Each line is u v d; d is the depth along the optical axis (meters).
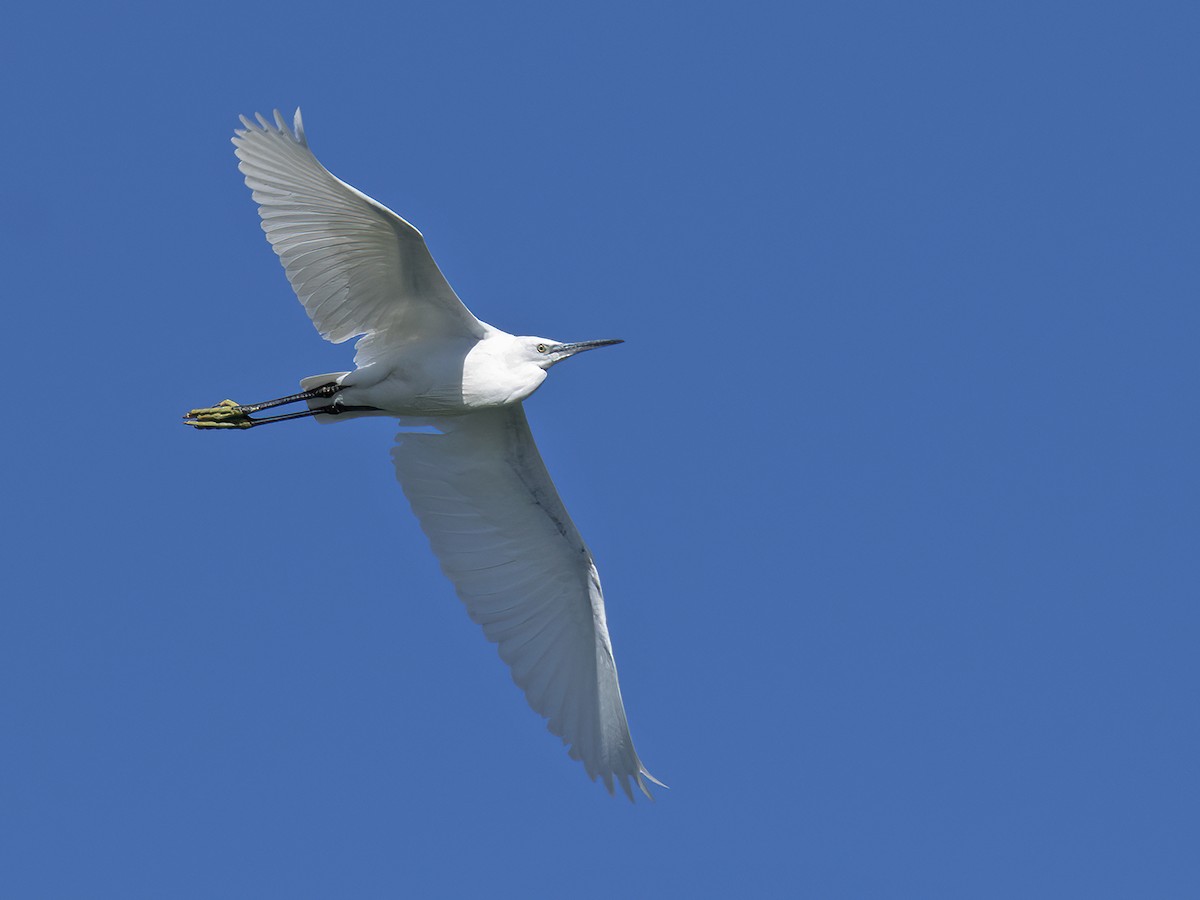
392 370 14.77
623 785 15.52
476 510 16.23
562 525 16.05
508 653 16.05
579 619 16.11
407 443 16.12
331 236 14.02
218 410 15.24
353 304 14.59
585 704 15.88
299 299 14.50
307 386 14.97
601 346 15.74
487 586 16.20
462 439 15.97
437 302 14.59
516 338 15.27
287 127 13.25
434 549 16.19
